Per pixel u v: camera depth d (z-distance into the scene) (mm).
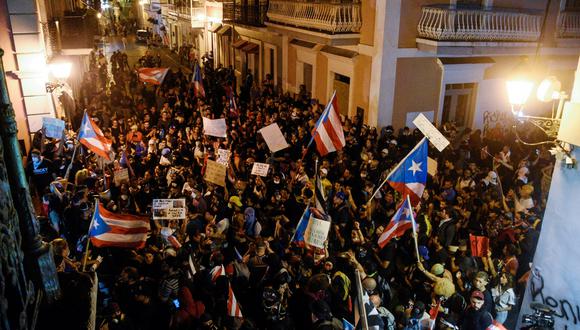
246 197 9836
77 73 21375
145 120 14617
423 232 8367
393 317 6234
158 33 53969
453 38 13234
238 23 24453
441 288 6840
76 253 8352
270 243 7898
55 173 10766
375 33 13938
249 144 12750
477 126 15891
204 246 7883
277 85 22766
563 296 5750
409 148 12875
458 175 10805
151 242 8273
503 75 15695
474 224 9203
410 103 14617
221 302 6188
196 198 9156
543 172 10602
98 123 15133
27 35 12562
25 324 2578
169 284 6582
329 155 12398
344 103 16641
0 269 2322
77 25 16078
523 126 14516
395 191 9828
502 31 13602
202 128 13594
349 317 6746
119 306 6449
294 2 17000
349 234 8773
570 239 5617
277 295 6312
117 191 10203
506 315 7086
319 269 7270
